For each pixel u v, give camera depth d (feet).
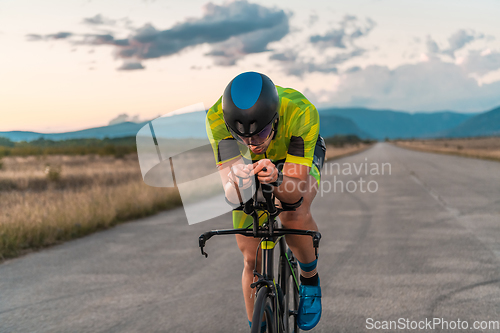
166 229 25.93
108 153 179.32
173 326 10.73
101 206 29.45
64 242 22.43
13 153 199.21
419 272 15.10
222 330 10.41
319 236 6.31
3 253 19.25
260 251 8.05
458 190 41.47
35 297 13.30
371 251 18.40
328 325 10.66
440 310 11.47
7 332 10.57
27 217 24.06
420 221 25.57
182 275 15.62
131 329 10.58
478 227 23.22
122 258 18.53
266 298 6.57
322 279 14.61
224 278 15.07
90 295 13.43
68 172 78.64
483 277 14.33
